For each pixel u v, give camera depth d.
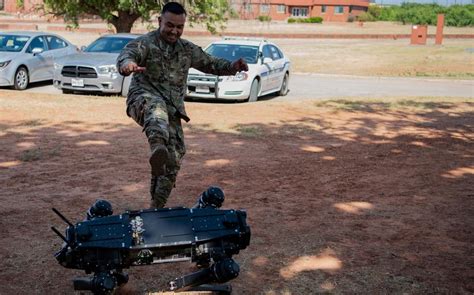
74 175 7.96
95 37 40.12
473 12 70.94
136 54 4.53
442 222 6.45
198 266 4.79
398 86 22.89
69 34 42.56
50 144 9.91
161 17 4.67
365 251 5.49
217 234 3.81
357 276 4.92
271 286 4.68
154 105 4.45
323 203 7.04
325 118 13.88
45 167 8.36
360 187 7.86
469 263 5.29
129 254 3.66
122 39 17.59
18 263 5.01
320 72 27.05
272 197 7.23
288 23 71.25
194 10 22.58
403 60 31.83
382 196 7.45
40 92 16.80
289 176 8.32
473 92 21.69
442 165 9.43
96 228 3.68
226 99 16.30
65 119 12.35
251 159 9.32
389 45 40.69
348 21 78.62
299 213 6.61
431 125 13.60
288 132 11.85
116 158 9.02
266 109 14.86
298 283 4.75
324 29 60.31
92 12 23.12
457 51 36.28
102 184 7.55
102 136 10.72
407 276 4.95
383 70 28.47
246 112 14.24
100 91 16.09
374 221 6.41
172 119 4.78
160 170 4.29
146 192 7.25
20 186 7.36
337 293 4.60
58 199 6.85
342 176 8.44
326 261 5.22
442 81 25.11
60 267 4.94
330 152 10.13
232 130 11.78
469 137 12.20
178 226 3.80
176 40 4.71
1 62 16.86
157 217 3.84
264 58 16.86
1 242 5.47
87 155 9.16
